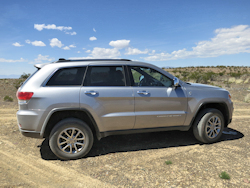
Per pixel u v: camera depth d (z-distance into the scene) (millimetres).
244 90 14836
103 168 3258
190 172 3055
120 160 3547
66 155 3521
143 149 4039
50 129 3670
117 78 3812
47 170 3207
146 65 4059
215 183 2734
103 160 3559
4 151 3961
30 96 3385
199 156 3641
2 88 16359
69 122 3451
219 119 4320
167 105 3975
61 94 3465
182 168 3188
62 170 3207
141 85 3936
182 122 4129
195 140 4523
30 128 3426
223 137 4707
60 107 3438
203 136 4191
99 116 3619
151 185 2721
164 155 3725
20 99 3438
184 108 4094
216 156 3619
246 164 3281
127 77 3855
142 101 3826
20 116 3412
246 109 8438
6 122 6086
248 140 4469
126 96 3721
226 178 2844
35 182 2848
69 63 3678
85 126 3537
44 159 3619
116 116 3689
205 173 3010
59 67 3604
